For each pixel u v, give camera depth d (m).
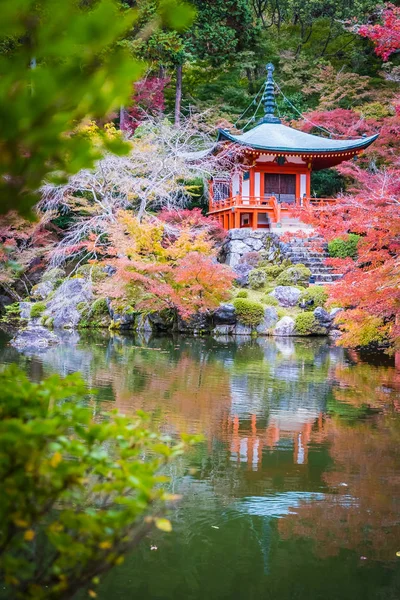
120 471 1.64
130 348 14.92
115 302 18.48
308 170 25.69
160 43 15.09
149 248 17.70
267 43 33.81
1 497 1.49
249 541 4.58
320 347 15.70
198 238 18.25
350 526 4.84
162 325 18.97
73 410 1.74
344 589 3.93
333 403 9.05
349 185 27.97
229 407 8.62
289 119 32.09
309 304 18.89
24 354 13.49
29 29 1.30
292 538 4.64
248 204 25.19
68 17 1.26
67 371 11.16
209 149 21.55
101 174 18.92
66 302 19.34
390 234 11.01
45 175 1.43
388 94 29.20
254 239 23.84
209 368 12.02
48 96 1.25
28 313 21.06
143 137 20.05
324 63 33.59
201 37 26.44
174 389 9.77
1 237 19.78
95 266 20.25
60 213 25.12
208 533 4.70
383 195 11.38
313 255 21.98
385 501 5.32
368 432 7.48
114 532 1.63
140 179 19.06
